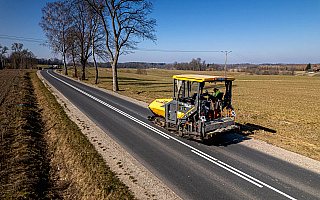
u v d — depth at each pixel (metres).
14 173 6.46
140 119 12.91
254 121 13.52
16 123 10.67
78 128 10.66
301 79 63.88
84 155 7.69
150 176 6.44
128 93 24.03
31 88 24.27
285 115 15.34
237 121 13.46
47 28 42.84
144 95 23.02
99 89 26.58
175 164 7.27
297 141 9.74
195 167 7.08
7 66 89.06
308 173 6.79
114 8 23.28
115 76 25.64
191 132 8.80
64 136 9.62
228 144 9.23
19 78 33.38
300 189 5.90
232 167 7.12
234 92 31.48
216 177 6.48
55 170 7.20
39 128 11.08
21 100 15.98
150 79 60.50
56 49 46.25
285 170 6.97
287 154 8.24
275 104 20.53
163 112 10.70
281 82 52.19
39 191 5.87
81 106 15.88
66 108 14.85
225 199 5.42
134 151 8.24
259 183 6.19
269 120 13.80
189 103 9.07
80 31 34.84
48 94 19.91
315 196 5.59
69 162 7.43
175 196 5.50
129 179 6.25
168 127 10.30
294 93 30.69
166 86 36.75
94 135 9.85
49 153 8.42
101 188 5.76
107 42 25.16
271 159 7.78
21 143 8.48
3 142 8.44
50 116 12.85
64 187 6.18
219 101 9.28
